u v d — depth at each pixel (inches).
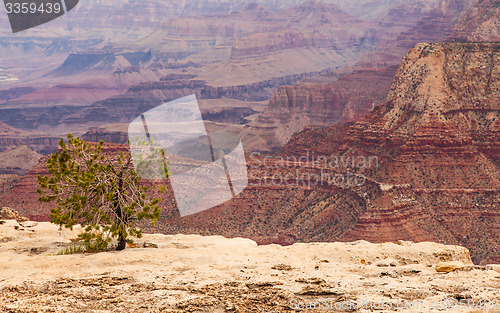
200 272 495.2
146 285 458.3
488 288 408.5
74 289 452.8
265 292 430.9
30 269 533.6
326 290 427.2
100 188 665.6
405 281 444.5
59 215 674.8
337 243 634.2
